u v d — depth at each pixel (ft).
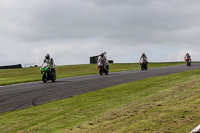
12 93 67.87
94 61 320.70
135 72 132.46
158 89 60.75
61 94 62.64
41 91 69.62
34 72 224.74
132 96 52.65
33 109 44.75
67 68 255.70
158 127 28.73
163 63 281.74
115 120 32.94
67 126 31.58
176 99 45.06
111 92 60.64
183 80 76.64
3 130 31.55
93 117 35.47
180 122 30.22
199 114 33.35
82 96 57.36
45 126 32.14
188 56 179.73
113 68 240.53
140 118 33.14
